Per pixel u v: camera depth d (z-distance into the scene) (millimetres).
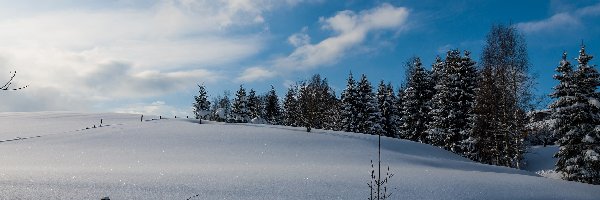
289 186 14398
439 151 39000
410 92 57250
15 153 23719
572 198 16031
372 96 59438
